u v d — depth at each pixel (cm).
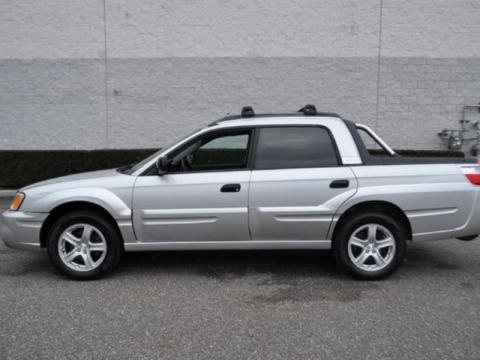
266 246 445
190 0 1130
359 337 320
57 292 412
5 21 1155
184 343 313
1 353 300
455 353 297
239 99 1147
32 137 1181
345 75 1123
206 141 460
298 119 460
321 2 1112
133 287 425
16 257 532
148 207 435
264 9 1122
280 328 336
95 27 1148
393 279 446
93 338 321
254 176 436
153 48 1147
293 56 1127
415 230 437
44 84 1166
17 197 454
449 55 1103
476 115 1112
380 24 1108
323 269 480
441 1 1091
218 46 1138
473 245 578
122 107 1165
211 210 434
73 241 441
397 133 1130
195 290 417
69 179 466
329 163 442
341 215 435
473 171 442
